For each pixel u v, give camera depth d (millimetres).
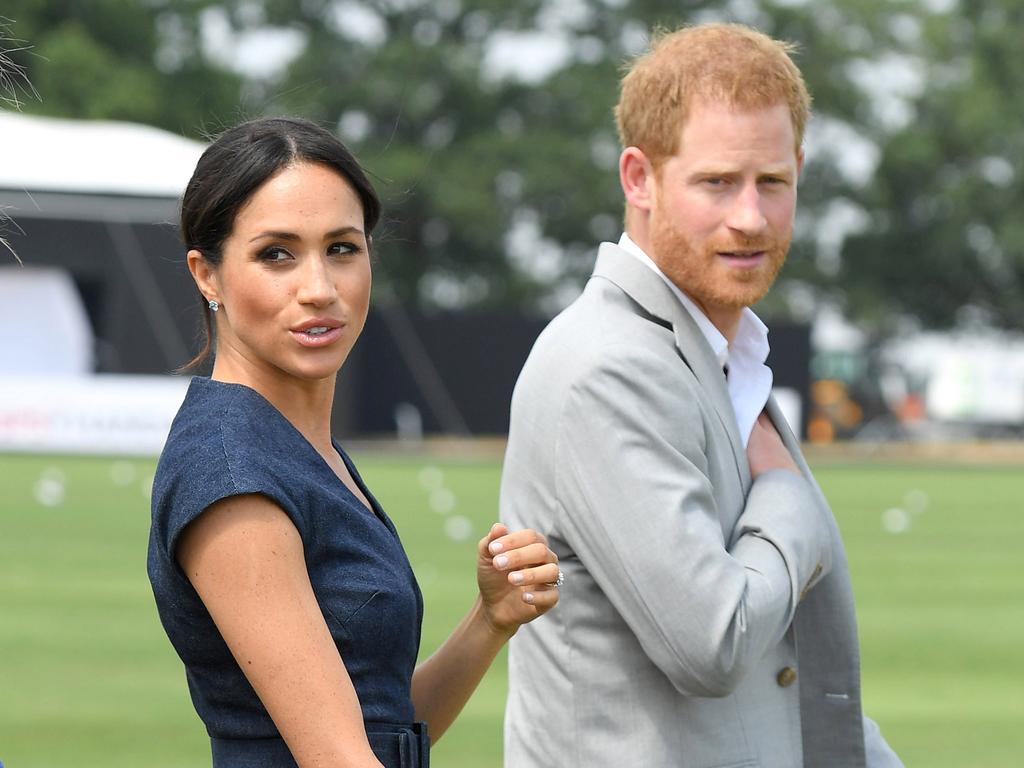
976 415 122062
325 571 7293
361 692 7309
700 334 9477
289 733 7000
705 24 9680
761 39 9500
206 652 7270
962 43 164000
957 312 166375
